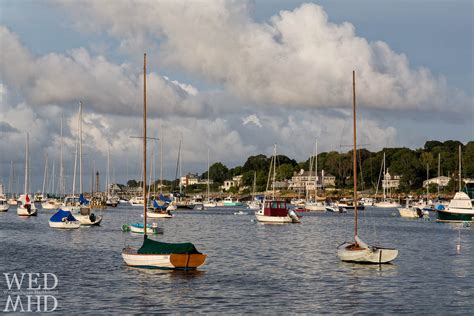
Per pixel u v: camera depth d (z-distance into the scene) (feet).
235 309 134.21
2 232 336.70
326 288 158.10
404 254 236.43
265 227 407.03
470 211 449.48
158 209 513.86
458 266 199.41
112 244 269.03
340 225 433.07
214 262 207.41
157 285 160.35
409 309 134.92
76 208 407.23
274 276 176.35
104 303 139.33
